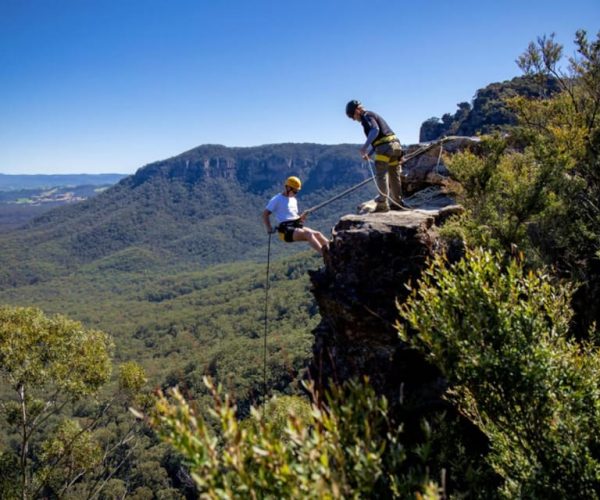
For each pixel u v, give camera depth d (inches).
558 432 123.2
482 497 130.6
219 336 4672.7
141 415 94.8
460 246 250.5
